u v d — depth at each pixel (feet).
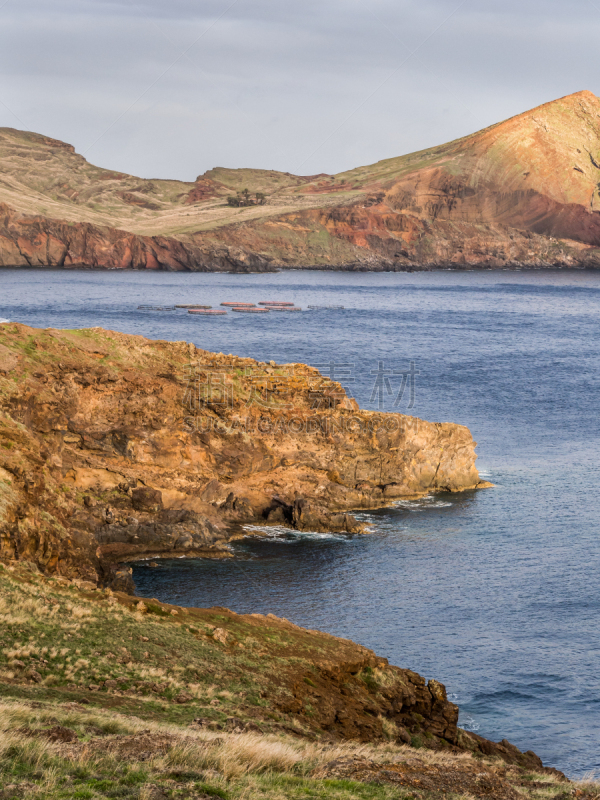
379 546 218.79
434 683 113.60
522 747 130.00
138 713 74.13
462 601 183.83
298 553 212.43
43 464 174.60
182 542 207.41
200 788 51.21
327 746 73.36
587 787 69.05
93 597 107.96
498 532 230.27
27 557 138.41
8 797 45.55
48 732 57.52
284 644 108.78
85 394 223.51
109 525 203.41
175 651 95.35
